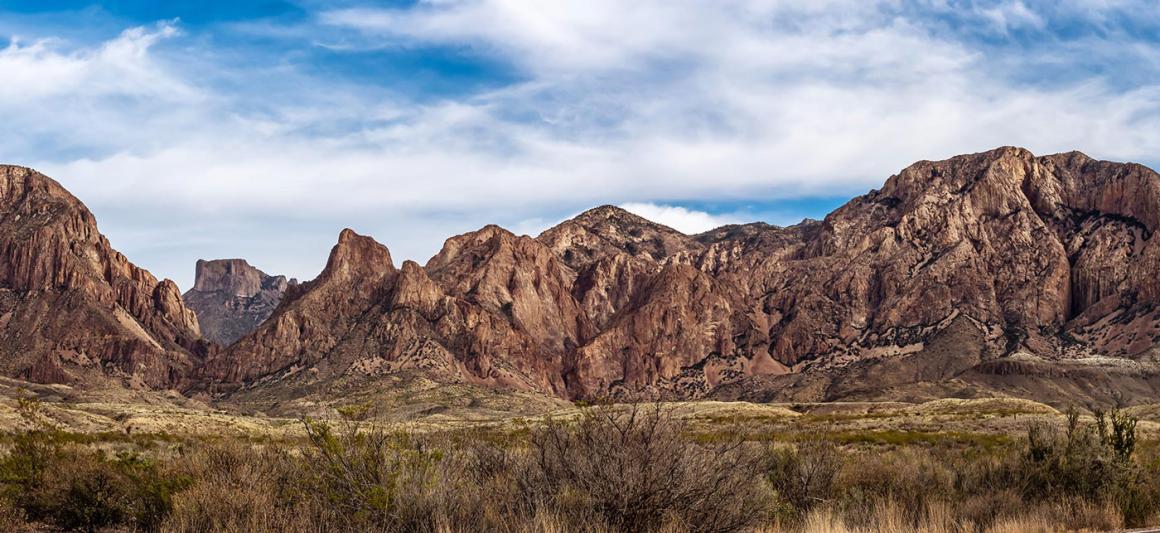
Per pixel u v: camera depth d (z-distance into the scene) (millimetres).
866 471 21078
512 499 14438
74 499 17406
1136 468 19625
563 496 14273
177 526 14500
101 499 17500
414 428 15414
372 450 14211
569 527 13609
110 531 17141
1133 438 20797
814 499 18719
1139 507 18203
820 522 15945
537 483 14781
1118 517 17312
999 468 21312
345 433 14484
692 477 14266
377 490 13539
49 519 17891
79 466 17922
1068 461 19734
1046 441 20875
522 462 15266
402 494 13703
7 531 16969
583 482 14430
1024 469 20516
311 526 13523
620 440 14617
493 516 13914
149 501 17141
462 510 13898
